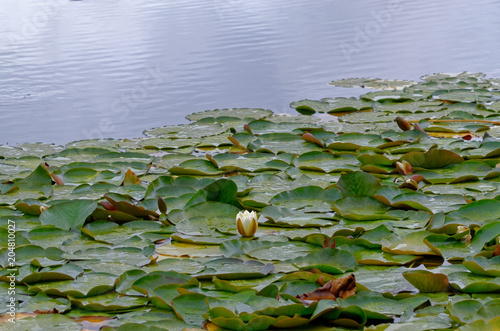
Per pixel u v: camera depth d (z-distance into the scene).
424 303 2.73
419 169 4.75
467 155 5.07
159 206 3.98
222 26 12.35
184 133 6.30
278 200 4.20
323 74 8.74
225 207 4.01
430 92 7.50
